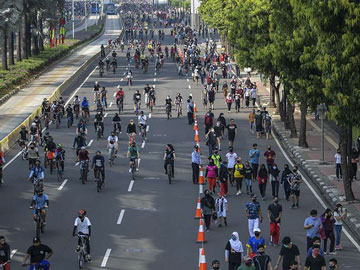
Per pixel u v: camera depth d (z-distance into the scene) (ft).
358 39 157.79
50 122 314.96
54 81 451.94
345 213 151.02
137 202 190.49
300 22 188.14
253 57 288.10
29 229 168.76
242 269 115.14
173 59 571.28
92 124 307.99
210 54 556.10
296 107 346.33
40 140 267.59
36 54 558.56
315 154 249.55
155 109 348.18
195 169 208.44
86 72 499.51
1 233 165.58
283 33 203.10
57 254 150.30
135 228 168.14
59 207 186.09
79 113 335.47
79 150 224.33
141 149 258.37
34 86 430.20
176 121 315.37
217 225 170.09
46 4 544.21
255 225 152.35
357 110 163.84
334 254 149.38
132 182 212.23
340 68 160.56
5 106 358.64
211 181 195.72
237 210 182.19
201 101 370.53
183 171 225.97
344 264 143.23
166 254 149.59
